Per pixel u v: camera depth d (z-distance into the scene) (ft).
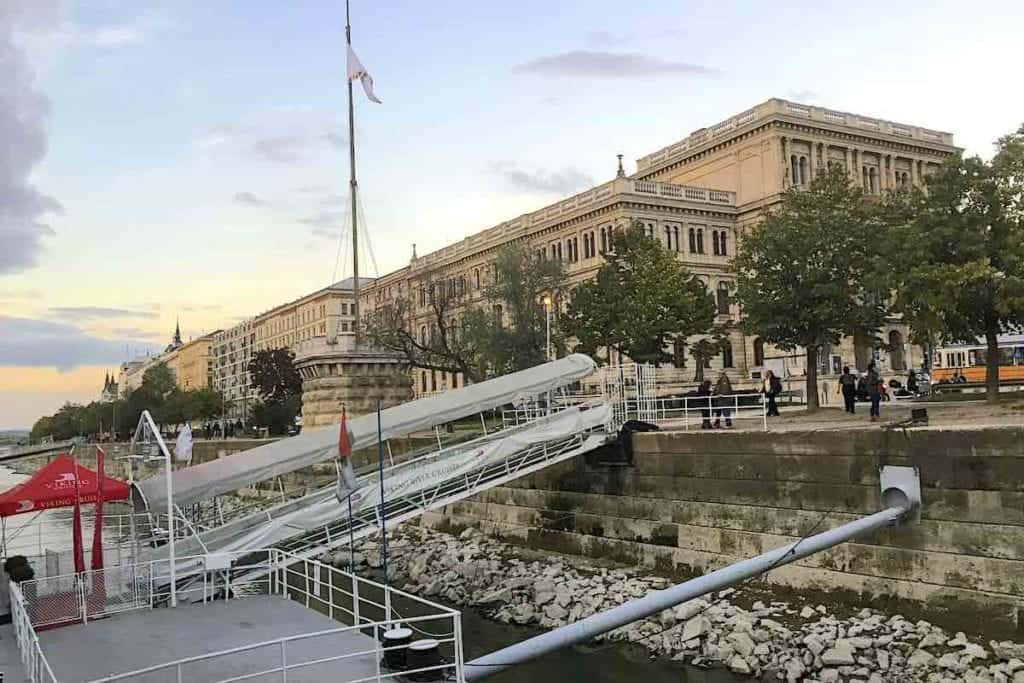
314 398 154.51
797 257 133.90
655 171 321.73
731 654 67.51
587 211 265.95
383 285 363.97
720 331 196.65
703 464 86.63
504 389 96.02
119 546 67.46
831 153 286.87
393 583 107.45
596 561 98.17
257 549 65.92
